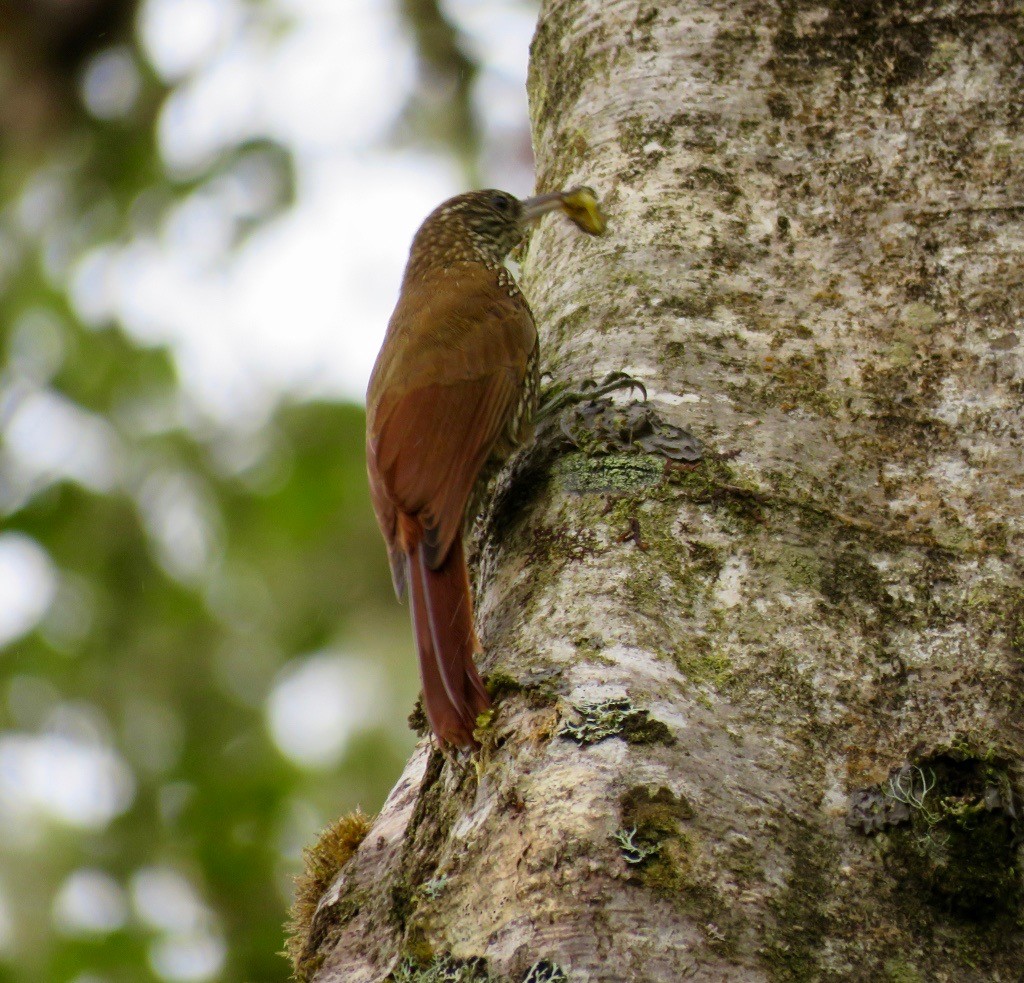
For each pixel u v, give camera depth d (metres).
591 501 6.46
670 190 7.68
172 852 14.41
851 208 7.40
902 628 5.96
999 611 5.99
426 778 6.30
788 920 5.07
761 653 5.82
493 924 5.05
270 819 14.27
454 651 5.95
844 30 7.95
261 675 15.35
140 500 15.62
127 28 17.28
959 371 6.77
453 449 7.60
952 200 7.32
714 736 5.51
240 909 13.76
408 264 9.52
